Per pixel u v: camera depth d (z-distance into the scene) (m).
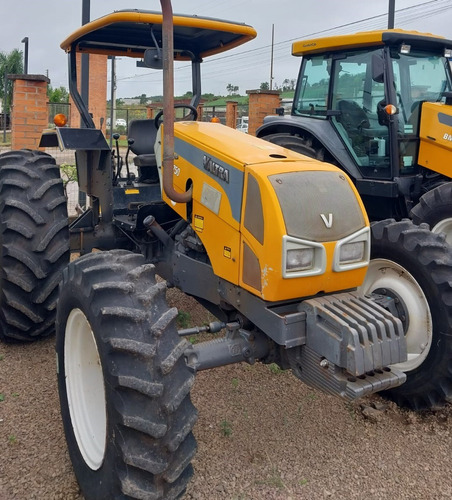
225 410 3.32
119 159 4.69
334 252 2.62
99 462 2.44
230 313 3.20
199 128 3.39
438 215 4.96
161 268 3.85
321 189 2.68
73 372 2.76
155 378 2.20
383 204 6.09
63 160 10.01
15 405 3.25
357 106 6.19
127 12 3.50
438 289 3.14
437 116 5.80
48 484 2.65
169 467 2.22
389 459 2.96
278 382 3.67
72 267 2.63
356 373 2.45
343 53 6.25
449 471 2.88
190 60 4.55
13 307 3.65
